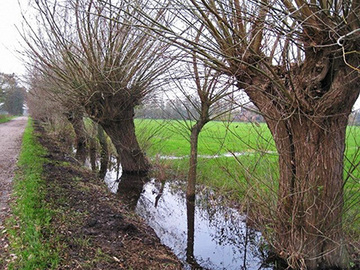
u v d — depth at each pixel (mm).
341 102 3672
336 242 4004
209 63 4184
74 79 8844
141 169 11578
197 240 6164
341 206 4121
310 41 3654
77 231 4879
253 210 5254
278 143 4301
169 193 9594
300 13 3490
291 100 3832
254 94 4410
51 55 9016
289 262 4383
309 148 3977
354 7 3225
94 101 9672
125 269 3998
